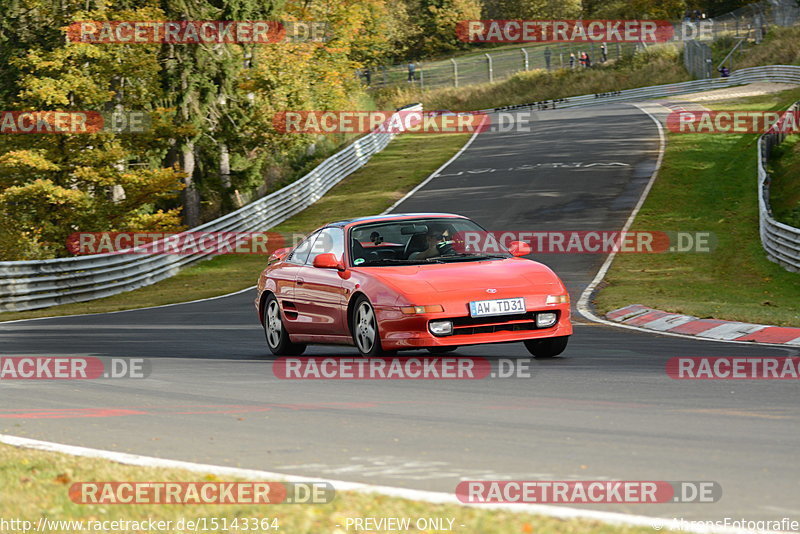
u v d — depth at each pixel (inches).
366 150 4726.9
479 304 925.8
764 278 2047.2
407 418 672.4
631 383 804.0
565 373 867.4
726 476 486.6
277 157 4766.2
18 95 3521.2
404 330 922.7
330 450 578.2
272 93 4343.0
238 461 558.3
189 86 4018.2
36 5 3548.2
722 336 1202.0
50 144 3444.9
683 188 3287.4
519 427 627.5
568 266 2262.6
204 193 4456.2
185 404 766.5
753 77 6732.3
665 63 7701.8
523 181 3690.9
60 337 1465.3
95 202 3486.7
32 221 3444.9
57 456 565.9
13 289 2215.8
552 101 7239.2
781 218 2642.7
